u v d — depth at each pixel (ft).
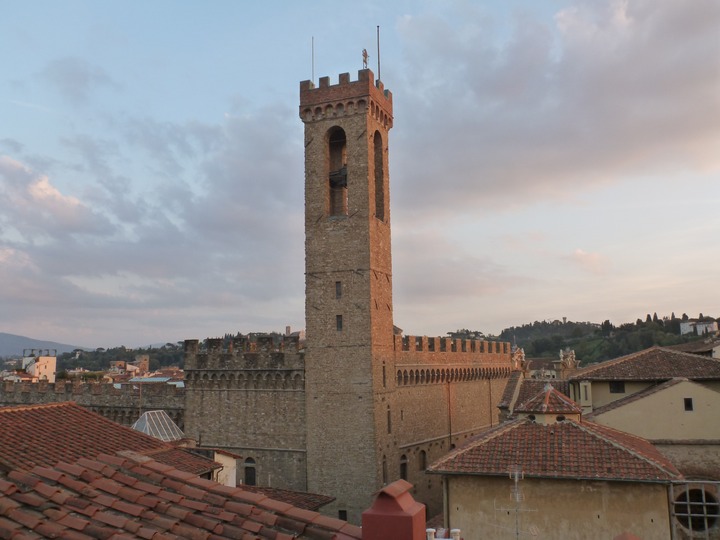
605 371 177.37
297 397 229.86
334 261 229.66
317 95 238.27
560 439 109.09
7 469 48.01
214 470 131.23
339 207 249.75
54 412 121.70
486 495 104.73
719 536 94.07
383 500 37.37
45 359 617.62
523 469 102.06
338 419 221.66
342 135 249.55
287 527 42.39
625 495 97.86
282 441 229.45
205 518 42.27
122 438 121.19
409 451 248.11
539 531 100.83
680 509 102.83
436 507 271.69
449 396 296.71
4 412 112.16
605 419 138.92
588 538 98.48
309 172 238.07
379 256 235.20
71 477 46.65
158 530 39.75
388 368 234.79
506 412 207.92
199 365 245.86
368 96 230.48
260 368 234.79
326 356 225.76
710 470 131.44
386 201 248.93
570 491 100.53
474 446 111.96
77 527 39.17
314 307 230.27
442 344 290.15
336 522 43.09
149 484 47.24
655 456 108.27
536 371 422.82
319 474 221.25
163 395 256.52
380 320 231.09
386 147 253.24
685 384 135.85
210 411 242.78
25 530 37.52
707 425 133.59
